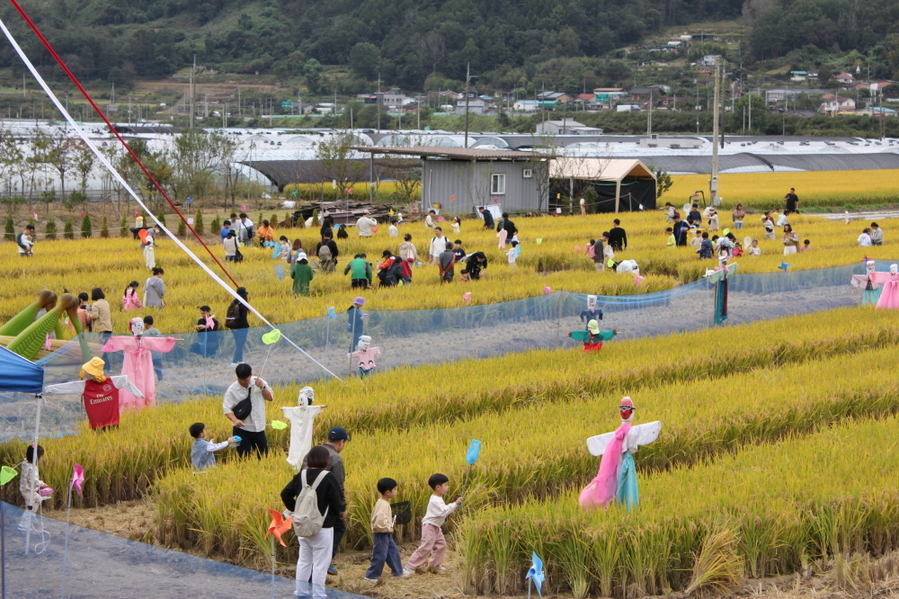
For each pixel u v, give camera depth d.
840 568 13.88
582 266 42.97
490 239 49.28
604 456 14.98
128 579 12.55
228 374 23.14
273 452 17.86
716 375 25.39
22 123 116.94
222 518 14.54
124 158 72.25
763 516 14.23
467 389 21.83
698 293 32.00
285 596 12.21
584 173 69.88
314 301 31.25
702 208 77.31
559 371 23.80
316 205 62.94
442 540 14.20
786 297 36.28
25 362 14.30
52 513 16.16
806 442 17.92
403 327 27.00
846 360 25.52
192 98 105.19
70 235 55.34
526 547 13.70
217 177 81.19
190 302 32.25
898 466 16.34
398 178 79.69
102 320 24.38
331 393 21.67
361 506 15.04
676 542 13.88
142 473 17.33
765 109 195.00
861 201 87.94
